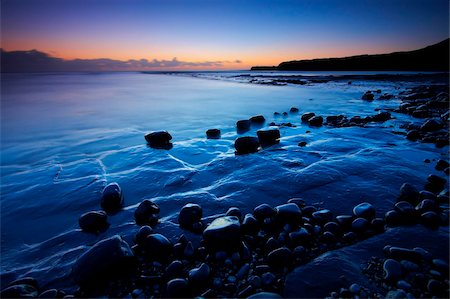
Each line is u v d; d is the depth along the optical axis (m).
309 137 8.38
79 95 26.50
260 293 2.39
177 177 5.51
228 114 14.66
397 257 2.76
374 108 14.45
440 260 2.66
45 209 4.45
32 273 2.95
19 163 6.83
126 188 5.11
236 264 2.85
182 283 2.54
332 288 2.46
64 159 7.09
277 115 13.80
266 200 4.33
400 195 4.16
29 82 55.25
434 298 2.27
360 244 3.07
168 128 11.21
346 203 4.07
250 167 5.85
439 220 3.37
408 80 33.66
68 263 3.09
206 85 41.03
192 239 3.37
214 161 6.42
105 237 3.57
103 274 2.67
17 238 3.68
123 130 10.90
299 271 2.70
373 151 6.54
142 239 3.29
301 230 3.28
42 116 14.30
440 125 8.71
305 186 4.71
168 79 67.12
